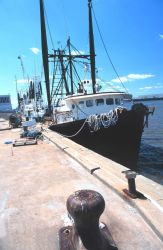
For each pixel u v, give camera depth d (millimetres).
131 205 4145
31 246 3215
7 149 10281
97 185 5289
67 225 3652
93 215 2791
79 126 14828
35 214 4090
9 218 4004
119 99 16359
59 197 4762
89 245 2830
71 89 22625
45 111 26578
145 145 23375
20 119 22266
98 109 15969
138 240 3215
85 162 6828
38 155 8656
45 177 6059
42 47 21156
